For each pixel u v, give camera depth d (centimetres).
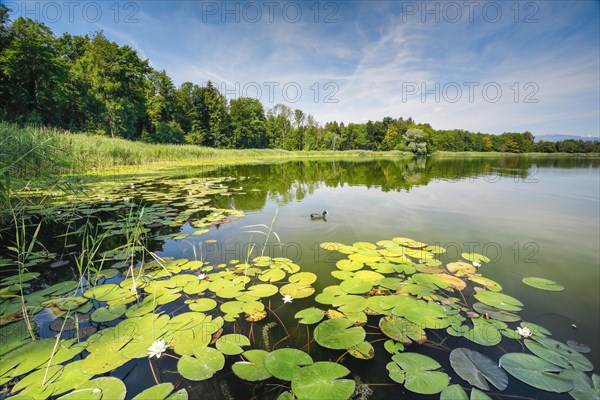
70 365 123
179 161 1494
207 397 108
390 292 185
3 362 124
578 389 108
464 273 209
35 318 157
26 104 1517
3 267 221
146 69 2345
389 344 136
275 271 220
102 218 358
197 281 202
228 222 355
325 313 162
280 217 379
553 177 785
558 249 253
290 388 112
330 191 596
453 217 371
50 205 413
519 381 113
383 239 290
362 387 112
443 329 146
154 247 271
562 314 157
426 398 106
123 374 119
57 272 216
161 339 140
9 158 349
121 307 169
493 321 151
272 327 151
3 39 1440
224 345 136
